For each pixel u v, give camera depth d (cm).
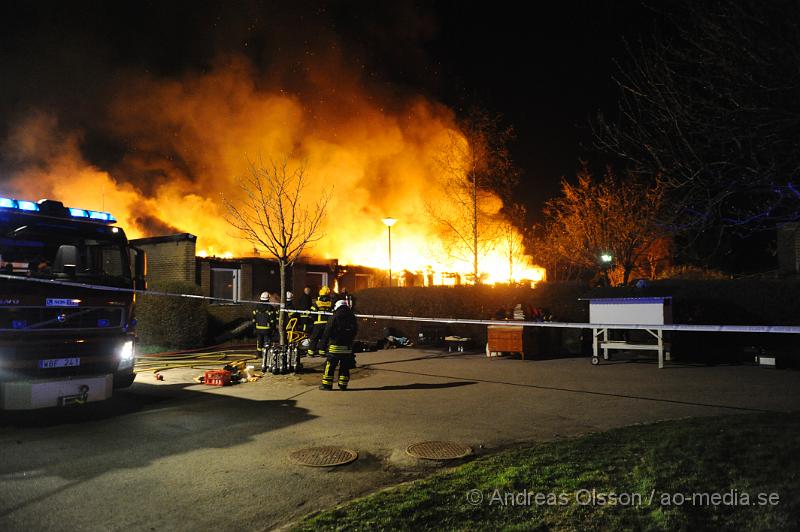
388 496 426
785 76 554
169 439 617
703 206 657
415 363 1241
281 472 505
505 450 559
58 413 748
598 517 371
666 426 607
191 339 1564
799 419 606
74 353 724
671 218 673
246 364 1188
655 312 1139
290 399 840
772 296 1188
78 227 782
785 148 596
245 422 694
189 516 409
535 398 826
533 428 651
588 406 764
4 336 668
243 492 456
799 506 365
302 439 614
